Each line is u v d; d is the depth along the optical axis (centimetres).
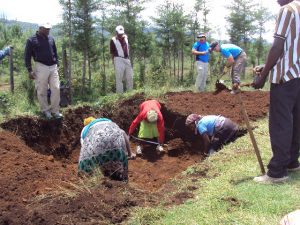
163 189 547
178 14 1866
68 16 1462
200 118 789
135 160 930
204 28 2039
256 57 2466
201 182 547
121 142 595
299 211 322
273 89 480
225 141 761
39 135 901
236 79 1043
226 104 1013
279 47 453
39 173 585
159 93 1113
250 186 500
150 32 1836
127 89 1167
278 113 480
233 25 2244
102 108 1044
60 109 989
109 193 504
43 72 897
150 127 948
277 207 438
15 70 1939
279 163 496
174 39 1898
